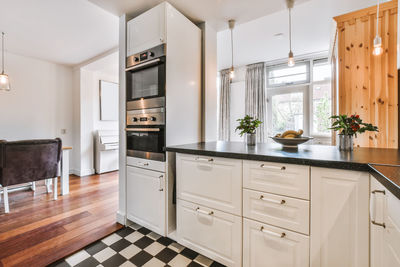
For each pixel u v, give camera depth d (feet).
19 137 11.48
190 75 6.64
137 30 6.33
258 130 13.51
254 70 13.92
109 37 9.21
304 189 3.61
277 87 13.66
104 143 13.71
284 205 3.82
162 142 5.72
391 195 2.36
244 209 4.30
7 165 7.59
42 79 12.41
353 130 4.57
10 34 8.87
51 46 10.21
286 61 13.30
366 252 3.14
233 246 4.46
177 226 5.49
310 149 4.94
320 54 12.09
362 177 3.15
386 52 6.16
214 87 7.68
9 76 11.12
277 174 3.88
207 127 7.32
